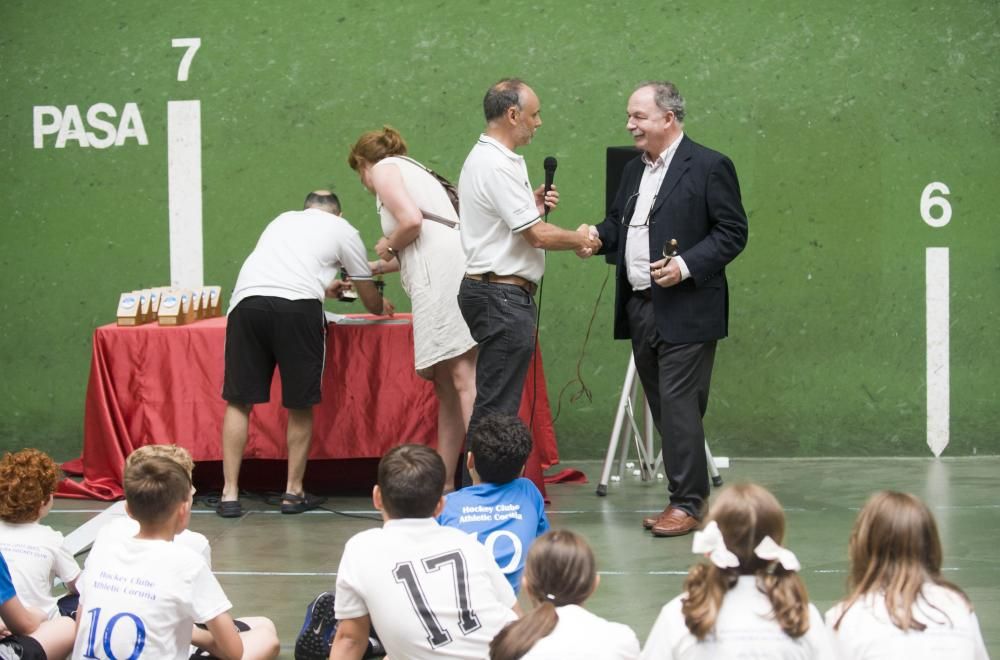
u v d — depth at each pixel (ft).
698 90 37.88
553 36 37.88
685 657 14.52
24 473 20.38
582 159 38.04
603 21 37.83
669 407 29.22
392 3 38.09
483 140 28.45
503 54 38.01
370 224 38.47
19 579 20.16
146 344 33.47
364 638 17.56
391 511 17.40
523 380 28.94
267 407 33.65
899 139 37.76
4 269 38.88
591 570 15.20
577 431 38.60
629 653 14.88
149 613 17.79
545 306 38.42
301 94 38.34
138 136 38.58
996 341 38.14
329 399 33.27
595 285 38.29
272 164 38.45
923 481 35.22
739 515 14.60
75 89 38.58
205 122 38.45
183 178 38.55
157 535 18.39
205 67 38.37
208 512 32.42
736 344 38.42
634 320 29.86
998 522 30.27
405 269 30.89
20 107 38.63
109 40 38.42
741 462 38.24
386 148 31.37
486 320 28.53
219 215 38.60
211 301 35.94
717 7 37.73
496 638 14.94
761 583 14.51
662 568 26.61
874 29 37.58
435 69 38.11
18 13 38.47
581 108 37.96
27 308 38.91
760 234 38.11
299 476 32.48
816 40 37.63
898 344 38.22
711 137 37.96
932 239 37.93
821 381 38.40
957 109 37.68
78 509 32.40
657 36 37.81
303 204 38.47
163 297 34.01
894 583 14.78
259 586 25.84
